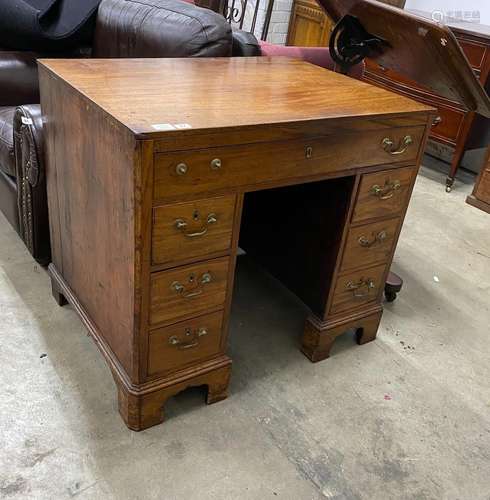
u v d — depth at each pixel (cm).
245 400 140
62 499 110
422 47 137
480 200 270
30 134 147
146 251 105
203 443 126
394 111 127
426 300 193
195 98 117
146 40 179
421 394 149
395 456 129
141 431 127
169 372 125
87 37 216
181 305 117
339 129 119
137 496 112
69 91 117
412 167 141
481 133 281
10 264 183
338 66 176
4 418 126
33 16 203
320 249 147
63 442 122
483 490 123
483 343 174
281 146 112
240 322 170
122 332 121
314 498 117
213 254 115
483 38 253
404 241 232
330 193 139
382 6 136
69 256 146
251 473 121
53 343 150
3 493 109
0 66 198
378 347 166
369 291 156
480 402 149
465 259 223
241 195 112
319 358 156
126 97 112
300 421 136
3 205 192
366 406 143
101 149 108
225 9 306
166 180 100
